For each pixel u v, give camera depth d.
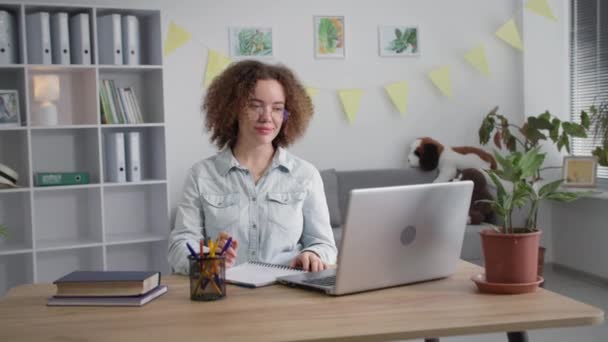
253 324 1.38
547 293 1.59
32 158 4.12
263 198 2.06
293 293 1.64
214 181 2.07
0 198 4.08
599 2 4.64
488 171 1.65
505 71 5.11
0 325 1.42
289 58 4.68
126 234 4.30
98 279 1.58
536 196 1.67
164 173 4.12
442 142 5.02
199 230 2.04
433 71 4.95
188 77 4.48
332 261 2.03
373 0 4.84
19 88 4.00
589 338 3.34
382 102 4.89
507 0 5.09
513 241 1.58
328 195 4.53
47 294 1.69
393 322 1.38
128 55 4.05
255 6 4.61
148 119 4.32
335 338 1.30
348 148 4.83
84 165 4.24
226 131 2.10
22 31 3.80
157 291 1.64
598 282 4.52
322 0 4.73
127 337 1.32
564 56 5.00
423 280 1.72
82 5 3.90
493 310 1.46
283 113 2.06
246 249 2.04
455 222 1.73
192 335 1.32
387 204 1.56
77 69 4.03
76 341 1.30
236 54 4.57
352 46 4.81
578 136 4.44
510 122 5.13
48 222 4.20
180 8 4.45
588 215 4.62
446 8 4.99
